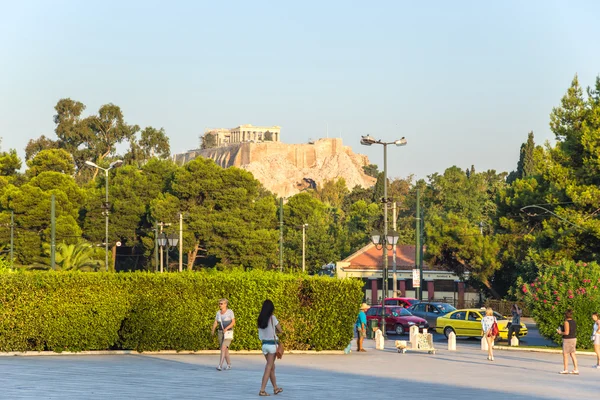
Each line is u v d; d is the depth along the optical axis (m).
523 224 78.19
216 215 116.19
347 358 36.94
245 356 35.75
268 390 23.77
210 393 22.55
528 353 43.34
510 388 26.19
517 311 49.22
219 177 119.00
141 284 35.62
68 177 117.00
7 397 20.89
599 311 46.00
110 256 101.56
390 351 43.12
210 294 36.31
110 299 35.16
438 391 24.84
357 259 103.25
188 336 35.75
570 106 67.06
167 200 116.38
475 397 23.52
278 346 22.86
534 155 68.50
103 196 121.44
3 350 34.06
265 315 22.81
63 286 34.62
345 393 23.61
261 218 120.25
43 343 34.59
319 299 38.62
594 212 63.97
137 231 124.50
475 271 81.50
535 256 64.62
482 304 87.25
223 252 115.19
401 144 60.09
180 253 99.62
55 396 21.19
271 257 117.00
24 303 34.12
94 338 34.91
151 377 26.27
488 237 80.25
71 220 109.88
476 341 55.41
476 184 141.62
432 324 63.41
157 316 35.47
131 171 127.56
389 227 130.62
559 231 63.56
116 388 23.09
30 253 107.19
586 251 63.31
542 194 73.56
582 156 65.19
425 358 38.47
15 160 126.62
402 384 26.62
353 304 39.34
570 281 46.91
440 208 136.62
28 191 109.38
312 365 32.66
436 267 98.25
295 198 134.12
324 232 128.62
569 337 31.61
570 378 29.92
